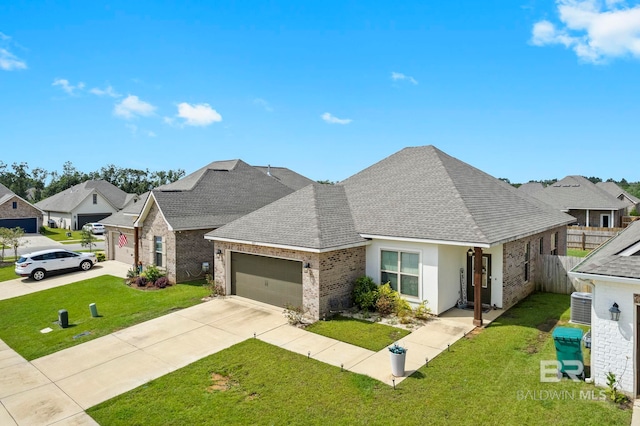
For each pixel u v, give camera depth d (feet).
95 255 97.45
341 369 35.88
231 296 62.80
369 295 52.44
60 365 39.73
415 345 40.91
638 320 29.32
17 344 46.80
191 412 29.78
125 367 38.37
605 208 128.77
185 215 76.89
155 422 28.76
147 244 81.25
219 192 89.86
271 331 46.39
